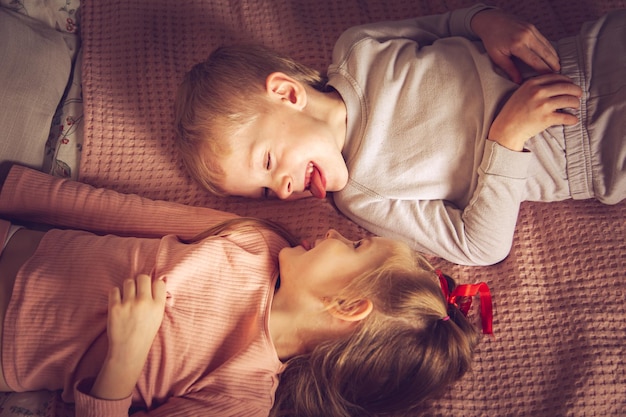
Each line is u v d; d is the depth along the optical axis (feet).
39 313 3.35
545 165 3.86
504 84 3.77
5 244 3.62
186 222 3.89
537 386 3.72
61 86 4.26
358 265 3.37
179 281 3.45
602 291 3.86
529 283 3.97
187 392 3.31
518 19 3.87
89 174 4.21
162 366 3.32
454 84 3.90
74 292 3.40
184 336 3.38
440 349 3.22
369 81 4.04
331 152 3.84
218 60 4.03
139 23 4.59
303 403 3.39
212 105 3.80
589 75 3.75
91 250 3.55
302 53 4.64
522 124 3.55
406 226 3.97
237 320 3.50
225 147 3.75
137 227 3.90
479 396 3.73
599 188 3.88
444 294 3.57
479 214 3.77
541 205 4.16
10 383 3.36
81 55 4.54
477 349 3.84
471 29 4.07
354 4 4.75
